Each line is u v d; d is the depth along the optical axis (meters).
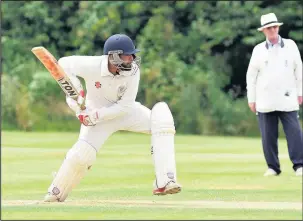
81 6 92.31
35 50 23.97
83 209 22.33
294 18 89.56
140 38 89.88
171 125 25.25
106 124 25.67
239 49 91.00
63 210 22.02
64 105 82.88
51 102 82.81
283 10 89.44
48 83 83.31
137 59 24.70
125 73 24.50
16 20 94.12
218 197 27.70
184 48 89.69
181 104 81.31
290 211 22.52
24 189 31.94
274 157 37.12
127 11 91.00
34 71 87.38
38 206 23.25
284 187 31.44
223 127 80.38
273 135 37.31
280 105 37.09
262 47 37.41
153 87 84.25
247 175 37.00
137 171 39.09
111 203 25.08
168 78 85.19
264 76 37.34
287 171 39.19
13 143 59.28
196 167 41.06
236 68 91.12
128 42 24.25
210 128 80.06
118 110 25.11
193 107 80.88
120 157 47.16
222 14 90.19
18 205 23.75
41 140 62.78
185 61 90.25
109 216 20.69
